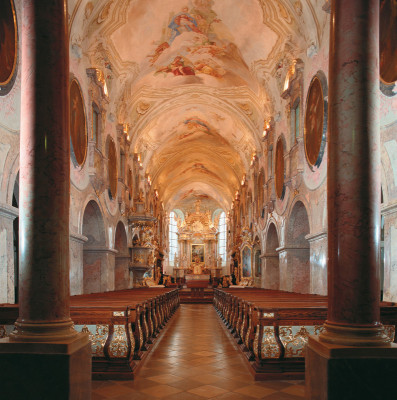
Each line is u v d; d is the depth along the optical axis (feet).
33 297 12.66
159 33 47.96
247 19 44.09
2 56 22.00
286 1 36.83
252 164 70.74
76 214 35.70
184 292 90.63
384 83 23.22
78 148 35.65
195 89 64.03
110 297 30.60
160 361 24.35
